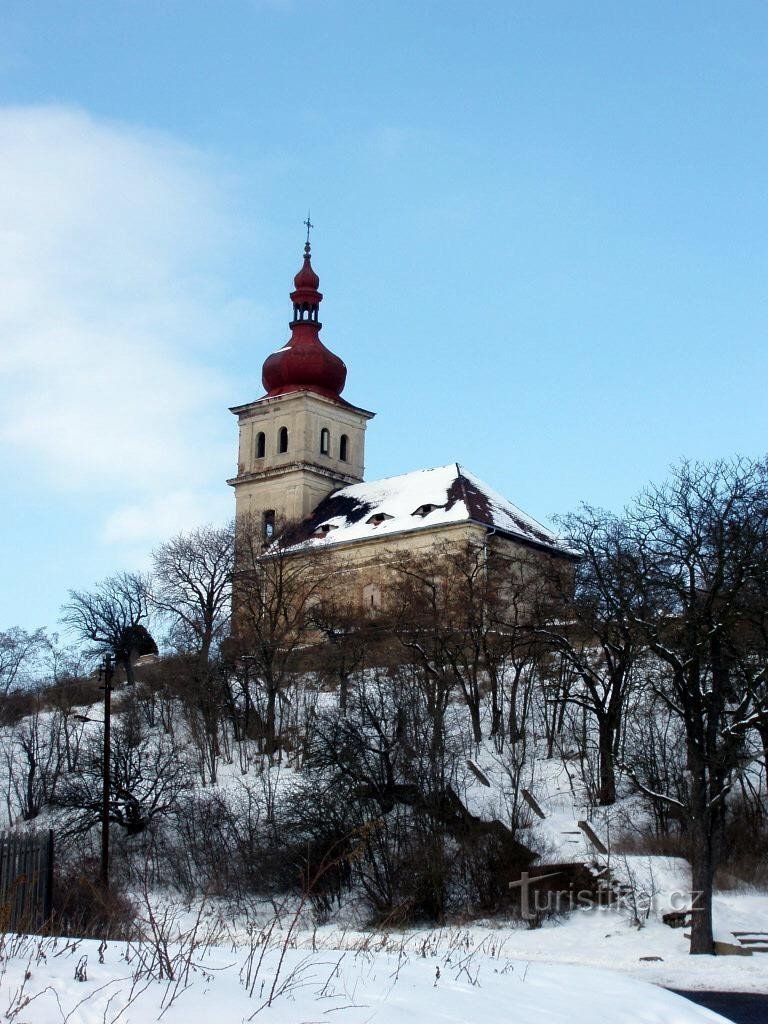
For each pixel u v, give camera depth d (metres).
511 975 18.84
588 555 60.88
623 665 61.12
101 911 24.30
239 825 62.31
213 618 97.88
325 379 121.56
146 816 67.19
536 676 74.12
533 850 53.06
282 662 85.56
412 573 85.62
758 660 50.50
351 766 57.78
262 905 51.84
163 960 14.88
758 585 47.66
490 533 101.62
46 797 76.12
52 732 83.88
